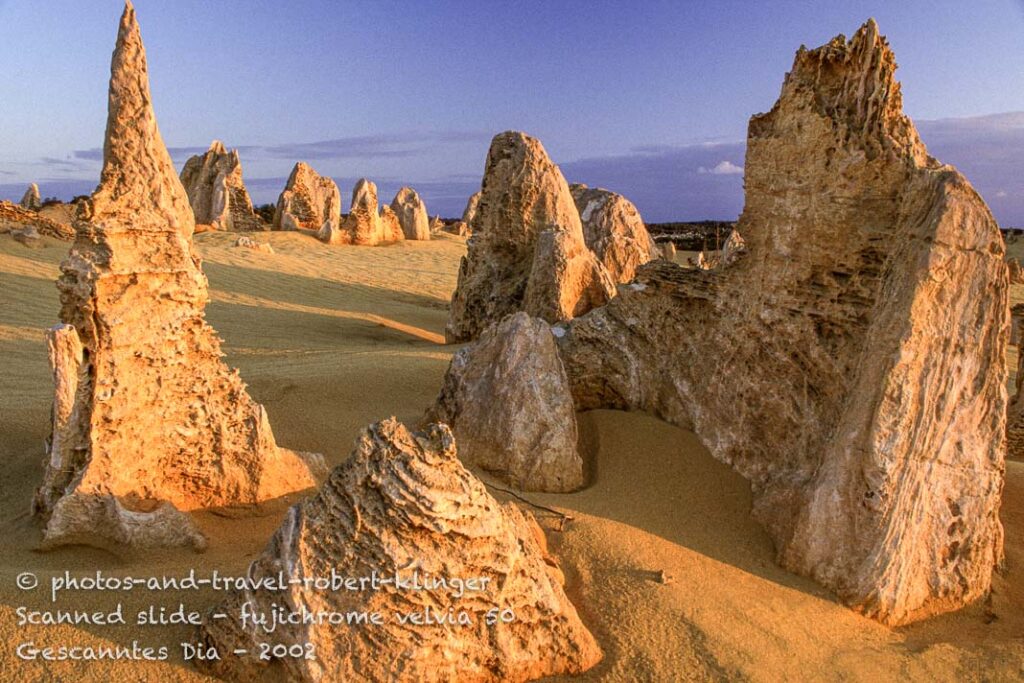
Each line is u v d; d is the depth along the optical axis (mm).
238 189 36750
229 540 5602
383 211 37188
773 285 6613
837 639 4953
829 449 5688
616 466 6848
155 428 5664
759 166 6695
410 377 9672
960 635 5277
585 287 11859
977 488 5566
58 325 5449
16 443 7191
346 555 3990
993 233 5402
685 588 5109
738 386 6793
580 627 4527
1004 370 5582
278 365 11094
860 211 6094
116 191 5496
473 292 13922
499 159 14141
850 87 6148
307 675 3824
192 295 5797
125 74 5500
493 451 6832
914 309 5293
